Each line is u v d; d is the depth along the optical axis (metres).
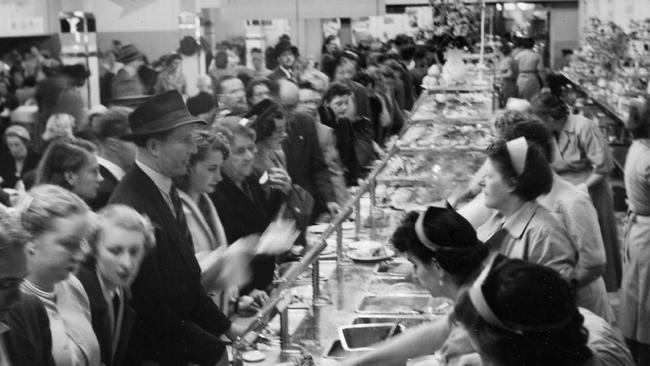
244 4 6.86
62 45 5.88
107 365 2.99
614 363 2.40
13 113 5.00
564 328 1.97
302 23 9.48
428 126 7.10
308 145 5.79
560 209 3.72
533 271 2.00
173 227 3.30
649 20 12.48
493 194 3.53
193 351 3.29
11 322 2.51
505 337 1.96
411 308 4.00
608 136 11.16
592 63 14.52
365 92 7.79
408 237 2.66
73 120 4.29
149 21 6.30
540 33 19.89
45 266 2.63
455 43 10.47
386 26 13.41
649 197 5.00
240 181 4.43
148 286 3.19
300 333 3.70
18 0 6.48
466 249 2.60
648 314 5.04
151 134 3.27
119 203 3.21
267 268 4.21
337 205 5.70
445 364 2.56
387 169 5.98
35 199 2.61
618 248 6.19
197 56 6.56
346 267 4.66
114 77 5.90
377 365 2.91
